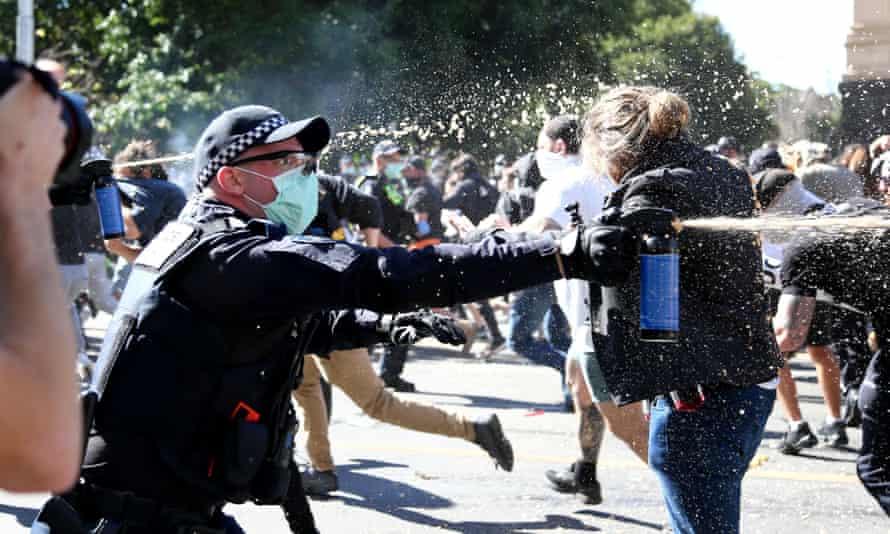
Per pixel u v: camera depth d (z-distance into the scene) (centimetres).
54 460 114
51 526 202
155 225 543
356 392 438
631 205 261
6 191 114
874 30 651
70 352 116
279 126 228
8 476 114
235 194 227
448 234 816
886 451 319
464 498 471
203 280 204
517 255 196
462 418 445
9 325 113
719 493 261
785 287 402
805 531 427
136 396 206
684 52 766
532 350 660
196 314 206
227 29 1369
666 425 267
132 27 1442
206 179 228
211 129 229
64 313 117
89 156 412
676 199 259
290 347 218
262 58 1338
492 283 196
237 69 1356
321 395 471
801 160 639
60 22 1552
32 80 117
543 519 439
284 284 199
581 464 455
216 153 227
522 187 688
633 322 260
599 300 268
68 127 130
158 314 206
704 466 262
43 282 115
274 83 1338
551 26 1099
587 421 449
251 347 209
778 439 593
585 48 813
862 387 328
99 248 765
